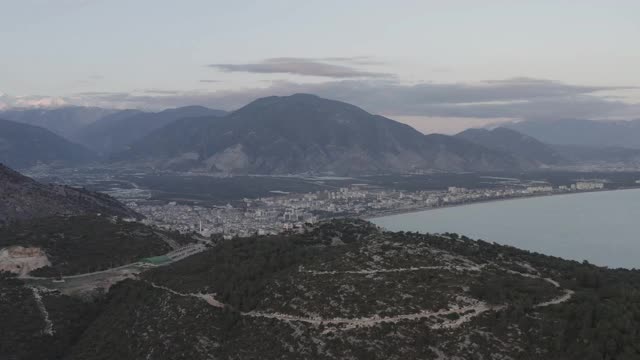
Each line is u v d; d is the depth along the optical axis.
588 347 117.12
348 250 175.12
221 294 163.12
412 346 126.00
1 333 170.75
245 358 136.00
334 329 133.75
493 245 199.62
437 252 171.12
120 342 160.38
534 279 155.62
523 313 131.25
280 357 131.62
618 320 121.94
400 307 137.00
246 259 187.62
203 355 142.38
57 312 185.88
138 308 173.12
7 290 194.25
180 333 152.12
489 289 140.12
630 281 169.38
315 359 127.62
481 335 126.75
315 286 150.88
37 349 168.25
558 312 131.25
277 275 165.00
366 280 150.00
